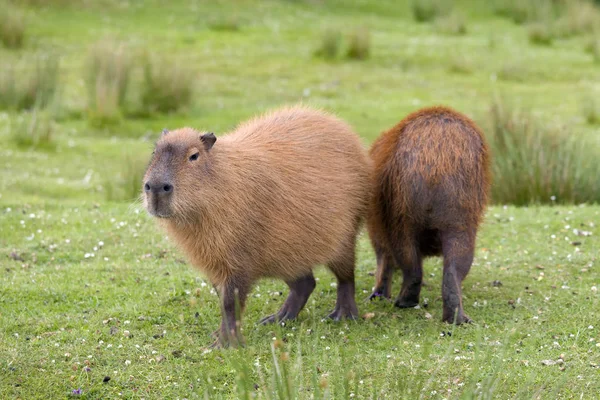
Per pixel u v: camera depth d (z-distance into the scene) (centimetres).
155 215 733
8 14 2622
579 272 985
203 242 763
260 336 805
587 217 1215
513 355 744
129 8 3123
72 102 2223
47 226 1179
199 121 2108
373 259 1084
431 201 812
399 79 2569
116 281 961
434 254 890
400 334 804
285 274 811
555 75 2686
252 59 2703
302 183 805
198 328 827
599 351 754
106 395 687
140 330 817
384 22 3403
